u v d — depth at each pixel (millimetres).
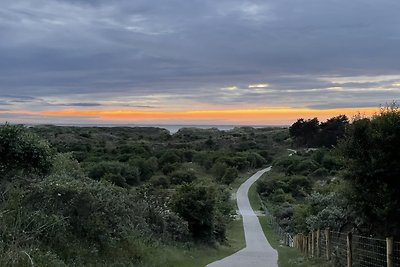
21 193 12852
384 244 13297
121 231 16219
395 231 13500
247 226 57688
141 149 100062
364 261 13930
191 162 108000
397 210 13492
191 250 25375
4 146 17000
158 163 87438
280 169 108812
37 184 13531
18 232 10938
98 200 14625
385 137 13742
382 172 13758
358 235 14625
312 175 87625
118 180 60938
